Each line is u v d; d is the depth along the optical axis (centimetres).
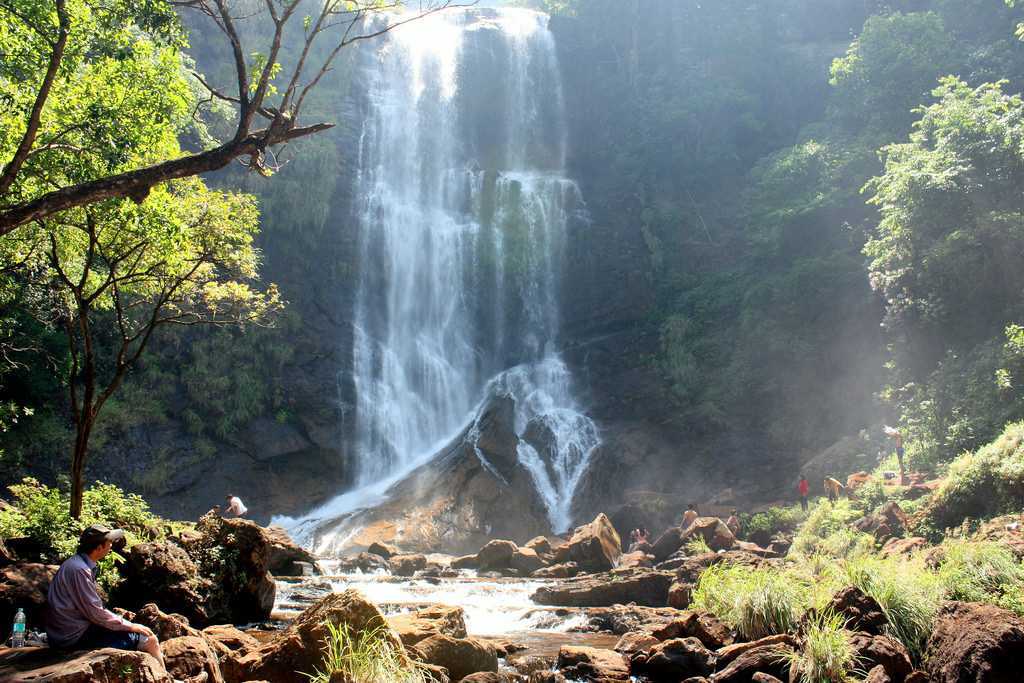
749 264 3806
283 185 3688
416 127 4384
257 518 3066
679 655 1012
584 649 1066
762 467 3180
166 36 1088
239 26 3991
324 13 1046
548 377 3925
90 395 1424
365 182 4066
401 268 3994
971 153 2730
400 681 759
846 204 3441
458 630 1058
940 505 1823
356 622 846
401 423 3684
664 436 3469
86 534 685
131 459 2969
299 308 3653
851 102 3897
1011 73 3609
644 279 4038
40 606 1032
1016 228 2486
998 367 2338
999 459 1750
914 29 3797
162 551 1305
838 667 846
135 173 909
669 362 3641
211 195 1543
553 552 2373
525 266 4178
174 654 792
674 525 2900
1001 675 775
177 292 1664
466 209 4319
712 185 4300
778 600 1076
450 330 4056
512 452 3347
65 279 1409
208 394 3231
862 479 2391
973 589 1031
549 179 4431
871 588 1031
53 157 1140
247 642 1034
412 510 3056
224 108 3519
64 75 1127
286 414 3366
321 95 4103
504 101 4666
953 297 2603
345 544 2836
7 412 2428
